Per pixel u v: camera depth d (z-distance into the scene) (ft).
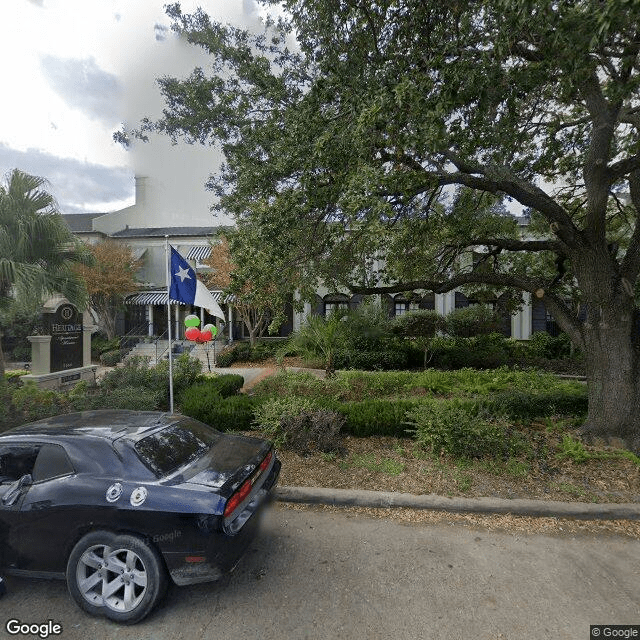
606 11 9.83
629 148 21.44
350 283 25.22
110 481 9.58
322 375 40.22
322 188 17.22
